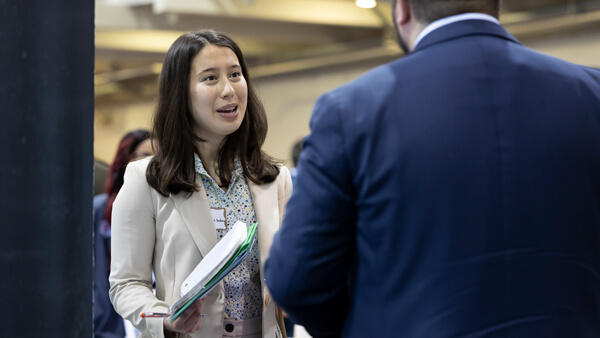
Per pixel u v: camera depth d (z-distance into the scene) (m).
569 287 1.81
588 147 1.86
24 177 1.84
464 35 1.96
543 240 1.81
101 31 17.47
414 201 1.83
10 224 1.84
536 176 1.81
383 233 1.87
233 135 2.94
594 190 1.86
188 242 2.74
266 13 15.54
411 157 1.83
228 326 2.77
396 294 1.86
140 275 2.79
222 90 2.78
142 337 2.74
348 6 16.30
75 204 1.88
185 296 2.38
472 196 1.80
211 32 2.93
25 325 1.85
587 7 13.36
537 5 14.53
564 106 1.87
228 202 2.88
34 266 1.85
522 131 1.83
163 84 2.85
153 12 16.38
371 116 1.88
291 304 1.96
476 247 1.79
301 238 1.91
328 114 1.93
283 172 3.05
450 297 1.79
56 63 1.84
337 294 1.99
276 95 20.39
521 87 1.87
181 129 2.81
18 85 1.84
